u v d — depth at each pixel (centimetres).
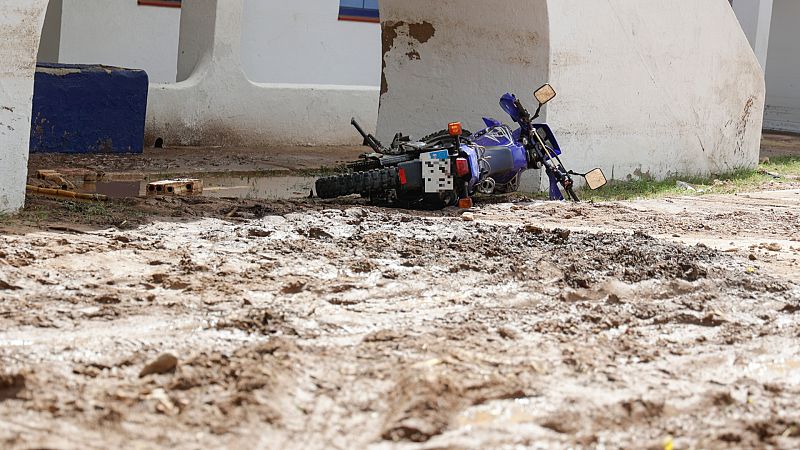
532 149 1173
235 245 771
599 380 486
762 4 2386
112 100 1434
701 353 541
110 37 1780
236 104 1653
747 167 1689
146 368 464
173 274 664
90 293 606
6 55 839
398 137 1155
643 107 1444
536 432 418
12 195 862
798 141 2467
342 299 623
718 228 1006
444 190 1037
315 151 1683
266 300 611
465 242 820
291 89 1728
